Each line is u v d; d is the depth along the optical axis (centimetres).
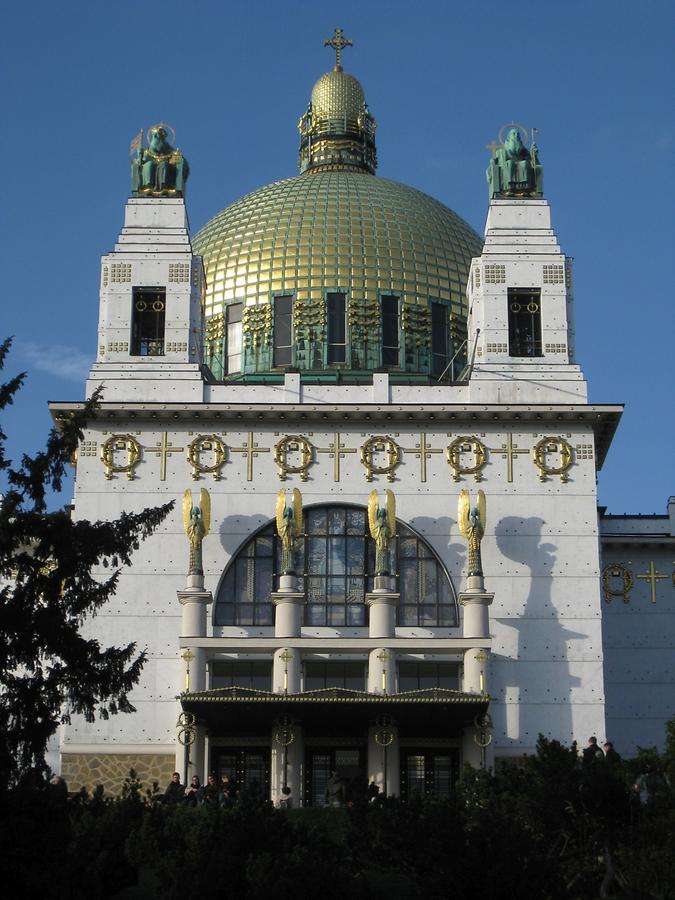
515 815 4678
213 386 7344
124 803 4975
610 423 7331
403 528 7138
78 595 5294
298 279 8475
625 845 4575
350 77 9981
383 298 8469
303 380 8194
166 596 7006
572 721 6906
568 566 7088
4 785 4594
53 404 7150
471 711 6581
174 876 4484
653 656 7938
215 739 6844
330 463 7200
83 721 6831
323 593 7069
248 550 7106
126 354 7381
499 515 7138
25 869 4381
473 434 7238
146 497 7131
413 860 4425
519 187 7719
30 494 5309
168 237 7588
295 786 6681
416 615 7038
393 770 6719
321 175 9206
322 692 6488
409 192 9075
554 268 7556
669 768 4784
